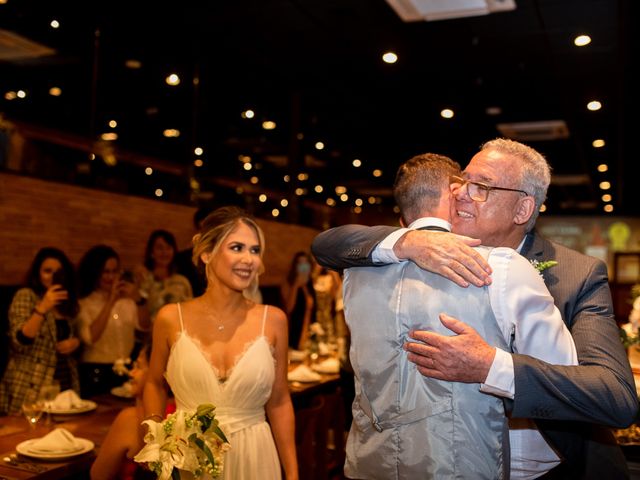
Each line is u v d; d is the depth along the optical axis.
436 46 7.20
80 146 6.07
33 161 5.58
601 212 19.11
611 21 6.30
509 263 1.60
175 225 7.25
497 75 8.12
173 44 7.30
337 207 12.31
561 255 1.89
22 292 4.16
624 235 18.89
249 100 8.83
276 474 2.65
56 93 5.83
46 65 5.74
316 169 11.03
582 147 11.73
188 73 7.62
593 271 1.81
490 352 1.53
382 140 11.48
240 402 2.60
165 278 5.32
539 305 1.58
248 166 8.83
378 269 1.76
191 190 7.62
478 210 1.82
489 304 1.58
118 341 4.57
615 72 7.80
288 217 10.02
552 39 6.86
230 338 2.68
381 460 1.67
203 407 1.85
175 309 2.74
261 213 9.20
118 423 2.51
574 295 1.78
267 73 8.48
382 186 14.61
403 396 1.64
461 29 6.69
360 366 1.73
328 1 6.13
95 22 6.25
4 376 4.11
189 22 6.68
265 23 6.72
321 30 6.88
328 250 1.87
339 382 4.77
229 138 8.41
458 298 1.60
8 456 2.58
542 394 1.50
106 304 4.50
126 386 3.65
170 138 7.29
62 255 4.38
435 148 11.99
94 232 6.14
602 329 1.68
